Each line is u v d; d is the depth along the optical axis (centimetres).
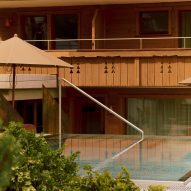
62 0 2392
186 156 1394
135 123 2447
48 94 1764
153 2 2442
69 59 2238
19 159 490
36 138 821
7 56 1549
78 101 2473
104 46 2566
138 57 2159
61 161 809
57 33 2658
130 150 1502
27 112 2467
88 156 1402
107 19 2556
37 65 1731
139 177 1113
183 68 2106
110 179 755
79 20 2591
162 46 2491
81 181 758
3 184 451
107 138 1723
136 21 2509
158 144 1606
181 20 2472
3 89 1808
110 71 2198
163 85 2131
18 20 2689
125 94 2417
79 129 2491
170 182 1041
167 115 2416
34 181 760
